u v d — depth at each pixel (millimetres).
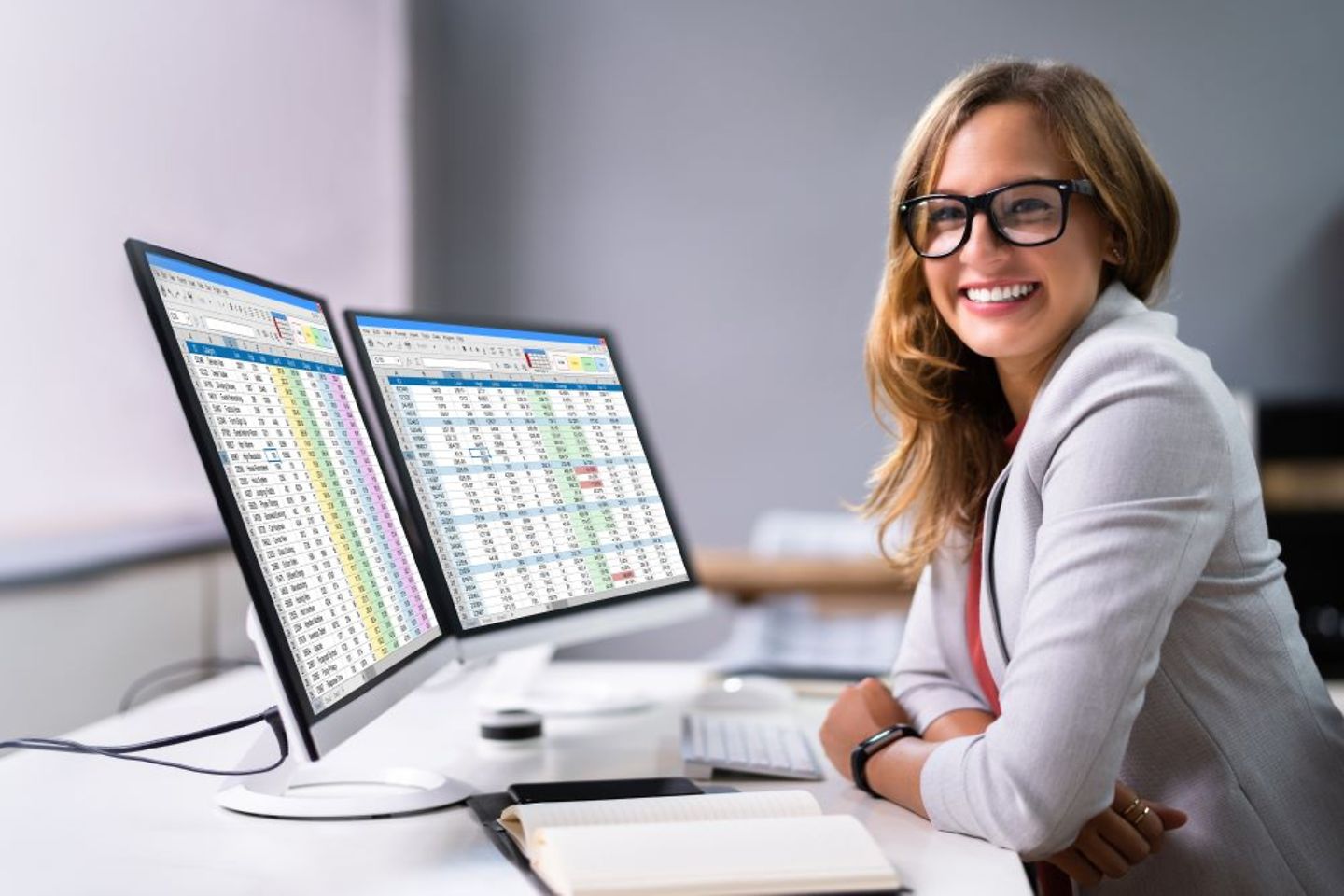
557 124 5023
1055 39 4711
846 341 4891
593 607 1530
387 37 4516
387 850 1041
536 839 977
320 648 1020
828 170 4887
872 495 1625
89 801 1182
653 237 4984
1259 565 1235
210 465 926
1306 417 4000
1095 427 1148
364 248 4281
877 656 3324
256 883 946
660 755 1455
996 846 1102
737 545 4941
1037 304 1309
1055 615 1095
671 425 4984
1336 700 1756
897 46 4832
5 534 2414
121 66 2742
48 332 2520
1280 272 4586
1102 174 1298
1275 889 1185
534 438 1528
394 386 1357
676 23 4953
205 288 1020
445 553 1349
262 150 3453
